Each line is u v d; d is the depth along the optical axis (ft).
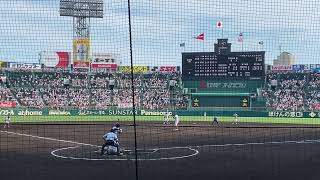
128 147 73.10
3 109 150.82
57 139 87.40
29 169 48.88
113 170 47.88
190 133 103.76
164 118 146.20
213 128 120.16
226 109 152.05
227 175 44.19
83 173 46.26
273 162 53.72
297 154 62.28
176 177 43.32
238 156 60.29
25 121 147.02
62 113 152.35
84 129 112.88
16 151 66.74
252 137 93.50
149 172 46.50
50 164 52.44
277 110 150.10
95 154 63.21
